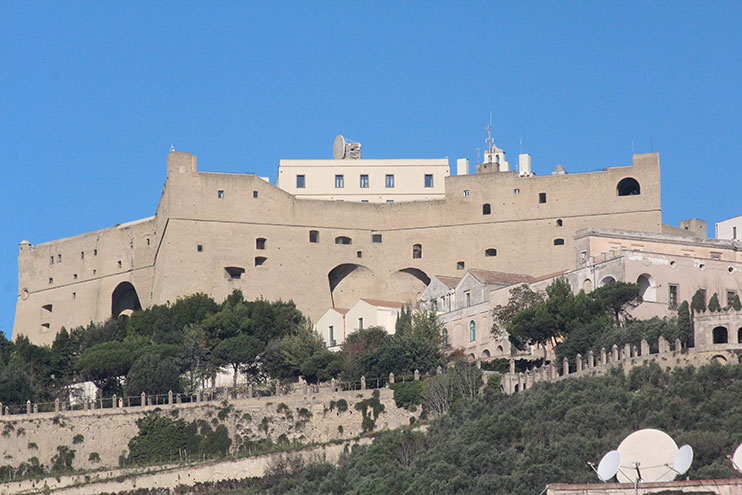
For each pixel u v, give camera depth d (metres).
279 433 180.62
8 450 181.12
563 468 136.62
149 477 169.38
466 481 139.50
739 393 151.12
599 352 174.62
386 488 146.62
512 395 167.38
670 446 116.94
